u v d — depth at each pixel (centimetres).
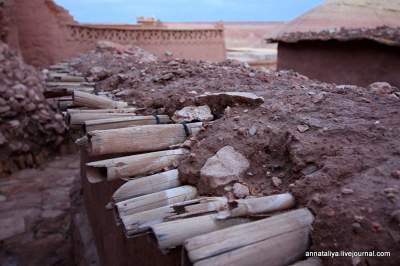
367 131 189
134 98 353
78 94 327
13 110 804
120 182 248
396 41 743
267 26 3512
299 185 155
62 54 1221
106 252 350
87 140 232
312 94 273
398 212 123
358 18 1125
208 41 1502
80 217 521
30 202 701
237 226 131
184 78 380
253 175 183
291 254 130
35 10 1151
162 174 194
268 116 228
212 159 189
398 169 151
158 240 130
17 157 835
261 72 400
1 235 585
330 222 130
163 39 1420
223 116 246
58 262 521
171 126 238
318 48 945
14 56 906
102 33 1316
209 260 117
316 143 182
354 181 148
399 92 300
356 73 852
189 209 152
